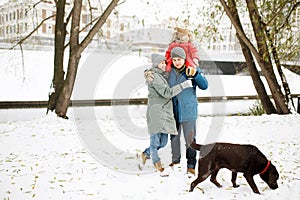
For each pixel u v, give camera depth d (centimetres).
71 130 884
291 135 878
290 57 1226
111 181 512
